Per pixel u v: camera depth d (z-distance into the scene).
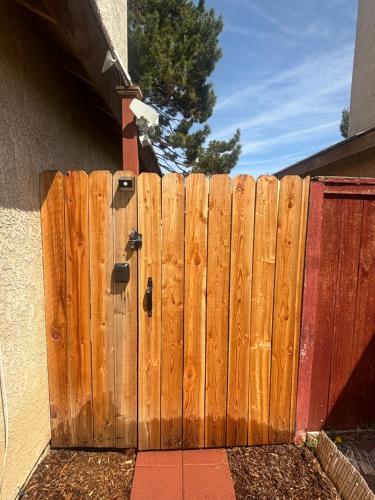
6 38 1.63
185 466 2.12
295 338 2.27
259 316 2.23
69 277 2.12
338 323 2.36
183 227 2.12
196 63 10.03
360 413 2.45
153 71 9.50
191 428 2.27
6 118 1.64
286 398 2.31
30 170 1.92
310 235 2.19
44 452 2.15
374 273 2.35
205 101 10.69
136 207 2.09
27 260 1.90
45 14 1.49
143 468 2.10
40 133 2.04
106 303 2.15
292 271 2.22
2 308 1.63
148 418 2.24
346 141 3.93
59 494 1.88
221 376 2.25
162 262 2.14
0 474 1.61
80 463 2.14
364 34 5.46
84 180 2.06
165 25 9.88
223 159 10.66
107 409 2.23
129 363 2.20
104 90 2.29
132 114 2.42
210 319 2.20
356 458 2.23
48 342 2.16
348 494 1.86
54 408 2.21
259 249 2.18
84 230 2.09
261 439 2.33
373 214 2.29
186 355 2.21
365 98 5.43
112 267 2.12
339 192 2.22
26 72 1.85
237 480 2.02
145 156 4.12
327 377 2.40
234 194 2.13
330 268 2.31
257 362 2.26
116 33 3.91
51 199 2.06
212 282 2.18
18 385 1.79
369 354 2.41
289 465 2.15
